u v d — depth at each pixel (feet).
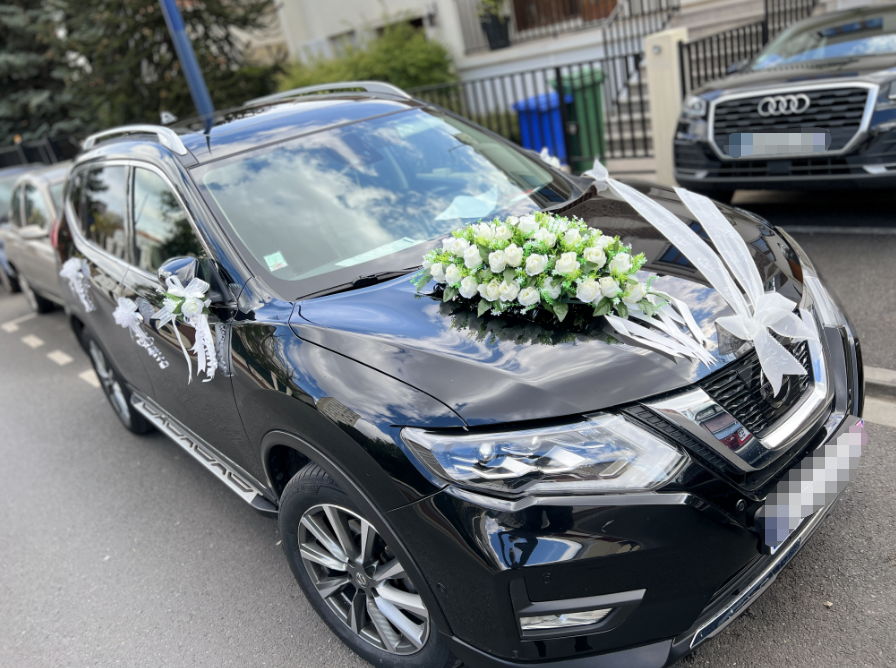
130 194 11.21
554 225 7.15
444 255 7.40
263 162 9.96
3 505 14.14
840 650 7.11
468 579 5.99
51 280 22.52
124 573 11.13
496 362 6.39
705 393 6.11
